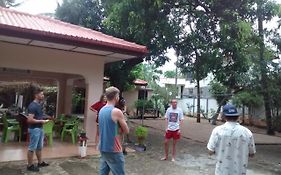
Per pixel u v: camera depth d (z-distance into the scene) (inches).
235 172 178.7
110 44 394.9
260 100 930.1
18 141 440.5
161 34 507.2
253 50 625.3
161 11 504.4
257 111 1000.2
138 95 1155.9
